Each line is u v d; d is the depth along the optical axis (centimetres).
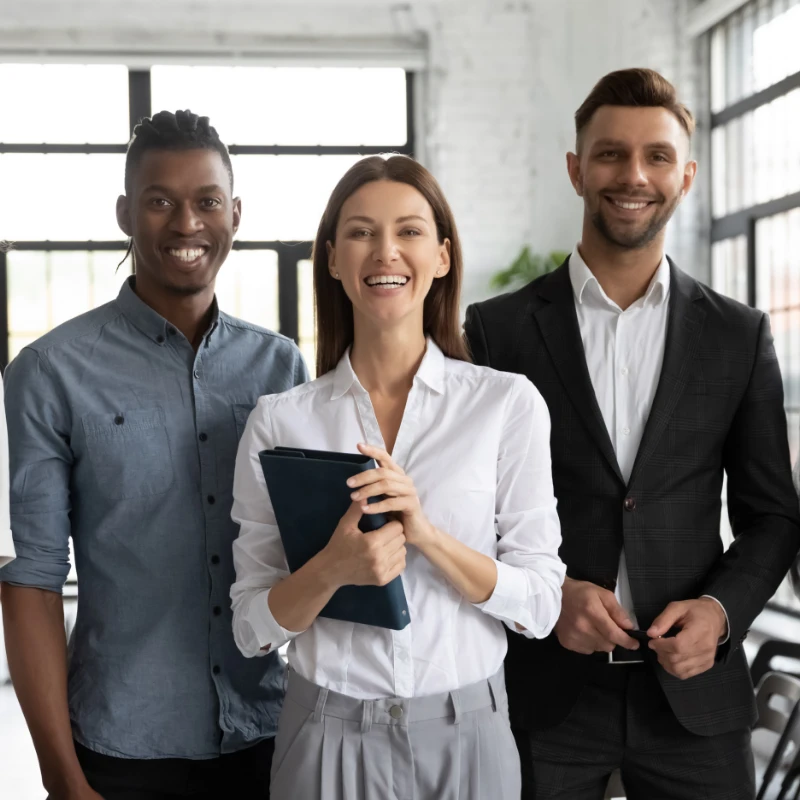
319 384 163
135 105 721
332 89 740
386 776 146
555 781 191
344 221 156
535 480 157
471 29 731
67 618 460
